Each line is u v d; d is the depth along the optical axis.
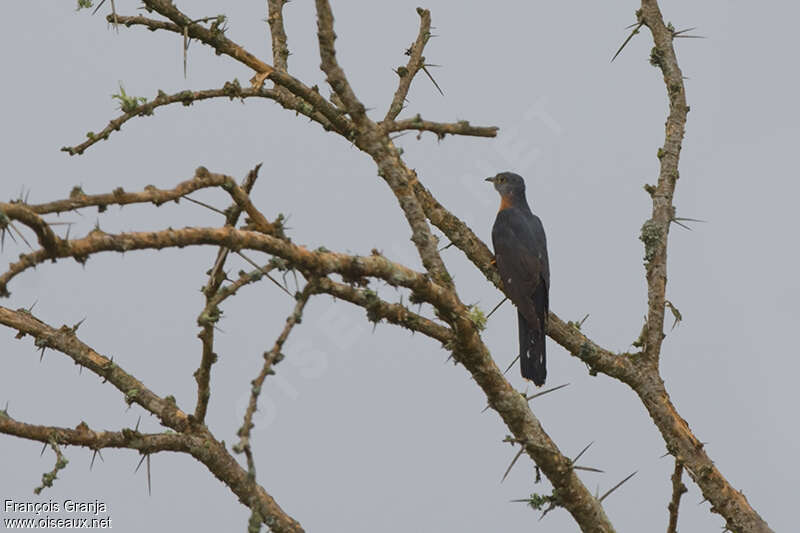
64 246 7.41
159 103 10.80
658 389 13.06
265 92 12.31
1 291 7.17
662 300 13.25
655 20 14.27
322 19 9.84
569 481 10.84
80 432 9.60
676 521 10.99
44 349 10.66
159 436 10.00
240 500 10.38
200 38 11.09
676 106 14.03
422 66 12.55
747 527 12.34
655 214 13.61
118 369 10.66
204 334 9.77
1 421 9.23
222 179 8.69
